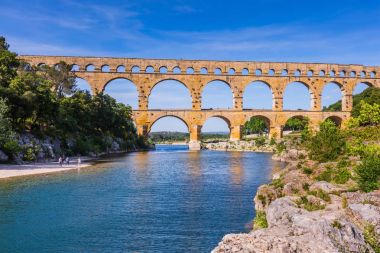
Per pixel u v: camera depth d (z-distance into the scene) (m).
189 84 138.88
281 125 142.25
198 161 82.75
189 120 138.38
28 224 27.25
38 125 83.06
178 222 28.14
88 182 46.78
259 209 29.80
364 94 141.38
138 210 31.91
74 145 93.00
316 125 143.62
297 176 35.34
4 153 63.94
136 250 22.28
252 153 114.62
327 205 22.69
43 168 61.25
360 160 38.50
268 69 142.88
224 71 140.50
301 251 14.51
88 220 28.55
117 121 133.12
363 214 19.25
